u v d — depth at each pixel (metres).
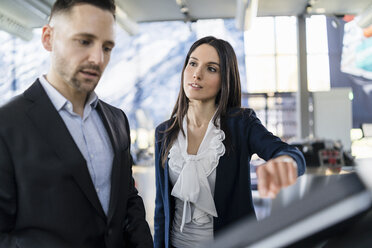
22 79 14.68
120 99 15.55
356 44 15.60
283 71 15.63
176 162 1.43
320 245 0.25
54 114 1.01
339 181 0.25
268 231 0.26
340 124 8.45
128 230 1.23
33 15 8.82
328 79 17.36
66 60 0.98
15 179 0.93
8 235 0.91
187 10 10.15
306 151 4.38
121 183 1.16
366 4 9.33
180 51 15.73
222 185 1.39
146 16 10.75
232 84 1.52
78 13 0.96
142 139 12.35
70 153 0.99
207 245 0.30
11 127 0.94
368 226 0.23
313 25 17.03
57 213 0.95
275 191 0.38
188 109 1.56
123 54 15.53
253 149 1.41
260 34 15.56
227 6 9.88
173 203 1.47
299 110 10.10
